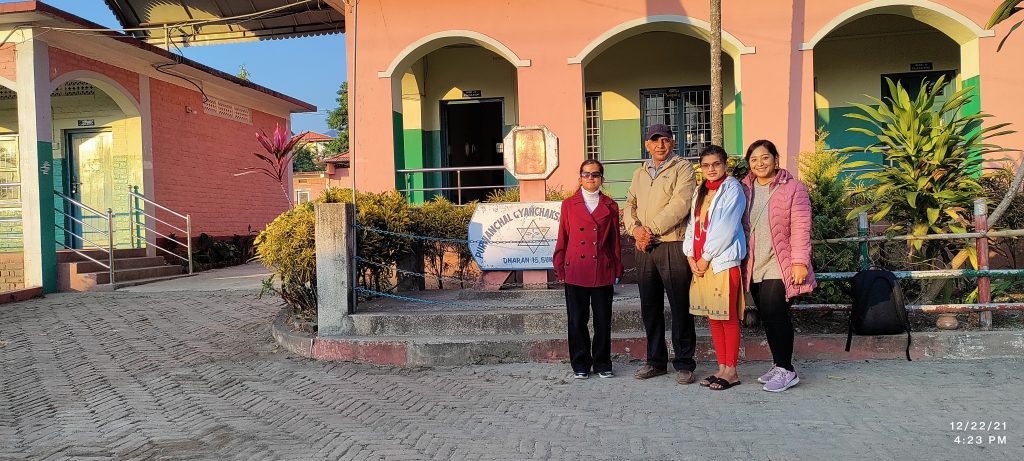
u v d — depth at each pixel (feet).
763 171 16.76
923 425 13.94
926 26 38.60
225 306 31.60
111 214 38.83
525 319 22.00
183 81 49.29
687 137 41.83
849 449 12.78
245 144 57.67
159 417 16.46
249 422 15.87
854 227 23.39
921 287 22.07
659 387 17.60
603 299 18.61
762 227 16.78
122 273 40.09
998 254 25.85
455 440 14.14
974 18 31.53
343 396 17.76
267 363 21.52
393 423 15.40
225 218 54.70
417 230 27.50
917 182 21.48
